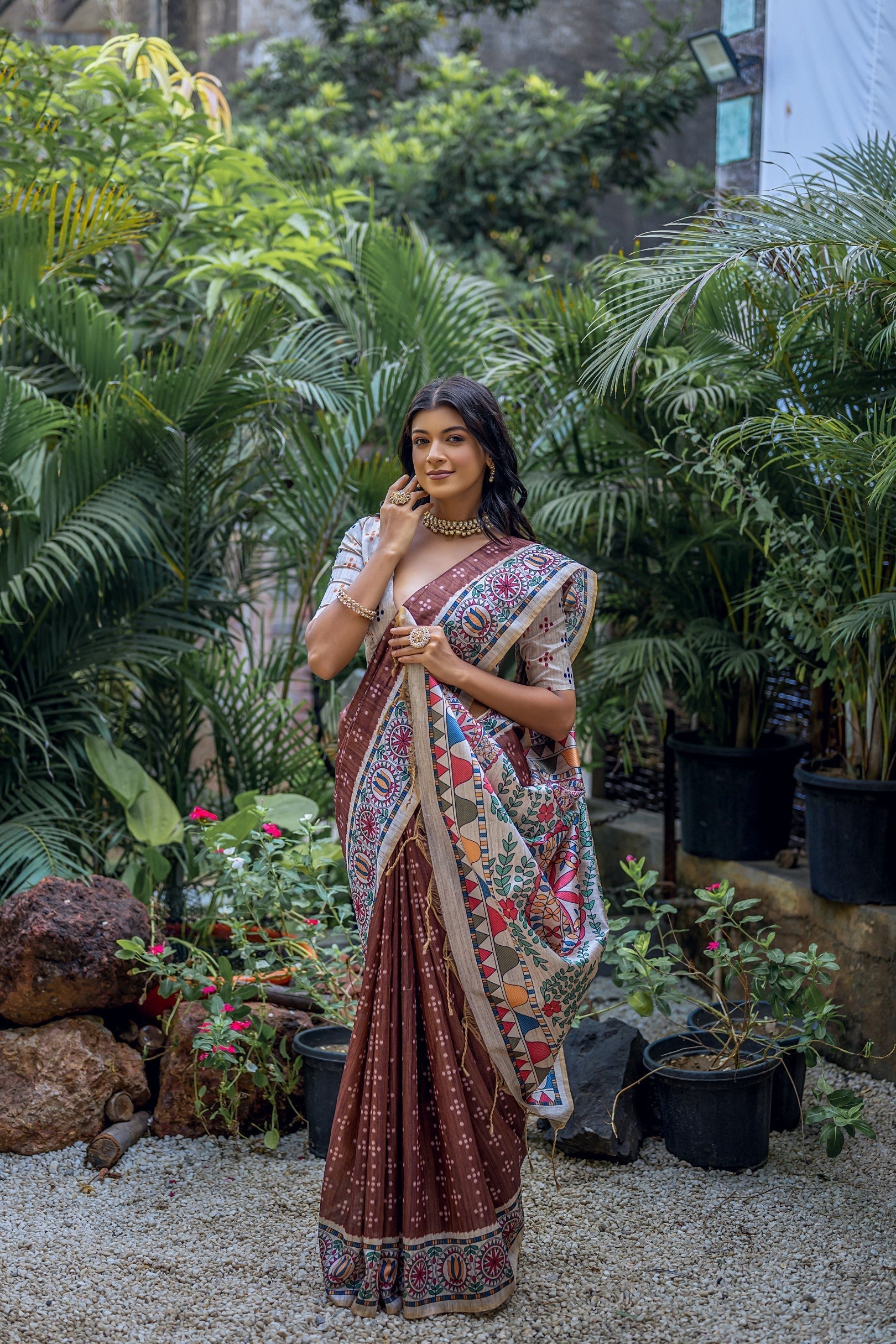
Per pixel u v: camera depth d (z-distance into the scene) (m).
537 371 4.29
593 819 5.15
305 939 3.50
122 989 3.26
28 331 4.32
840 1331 2.35
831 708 4.16
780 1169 3.08
